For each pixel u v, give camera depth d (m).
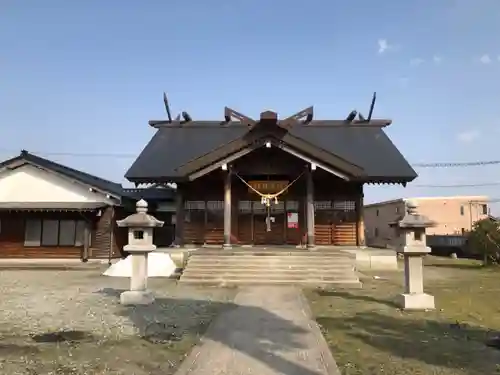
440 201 38.44
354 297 11.84
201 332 7.87
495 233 20.95
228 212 18.86
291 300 11.35
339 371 5.71
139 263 11.05
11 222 24.48
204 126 26.56
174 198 27.80
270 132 18.06
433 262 24.62
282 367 5.86
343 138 24.53
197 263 15.91
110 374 5.61
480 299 11.58
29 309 10.01
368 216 43.16
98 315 9.36
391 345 7.01
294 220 21.88
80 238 24.42
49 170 24.88
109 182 31.75
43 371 5.70
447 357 6.39
